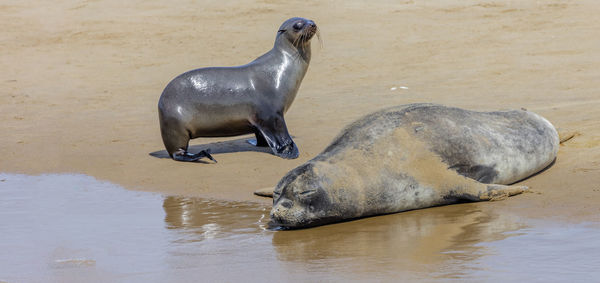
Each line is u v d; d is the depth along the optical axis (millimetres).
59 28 86000
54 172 32188
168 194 27484
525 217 21188
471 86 49062
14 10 97000
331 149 23891
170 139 33031
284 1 93500
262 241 20500
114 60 70500
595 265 16281
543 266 16359
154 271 17812
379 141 23828
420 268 16750
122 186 29141
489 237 19250
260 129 33125
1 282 17281
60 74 65000
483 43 65500
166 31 82000
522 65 54969
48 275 17750
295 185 21609
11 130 42625
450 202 23922
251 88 33125
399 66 59594
